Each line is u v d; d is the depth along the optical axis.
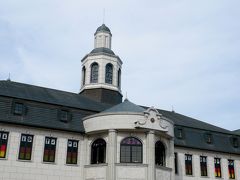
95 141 33.72
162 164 33.34
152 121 32.44
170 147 34.44
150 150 31.47
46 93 38.44
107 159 31.34
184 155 39.53
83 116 35.28
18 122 31.25
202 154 40.81
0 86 35.47
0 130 30.81
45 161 31.88
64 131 33.38
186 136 40.44
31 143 31.83
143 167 30.88
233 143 43.69
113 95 43.47
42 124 32.34
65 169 32.41
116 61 45.41
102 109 38.19
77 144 33.91
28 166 30.92
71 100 38.69
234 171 42.41
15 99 32.38
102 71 43.97
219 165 41.72
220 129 45.81
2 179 29.59
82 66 46.28
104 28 47.91
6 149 30.59
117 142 31.98
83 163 33.28
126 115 32.22
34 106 33.09
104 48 46.22
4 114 31.19
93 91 43.16
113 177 30.41
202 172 40.16
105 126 32.25
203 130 42.41
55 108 34.16
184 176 38.56
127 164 30.91
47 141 32.62
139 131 32.25
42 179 31.16
